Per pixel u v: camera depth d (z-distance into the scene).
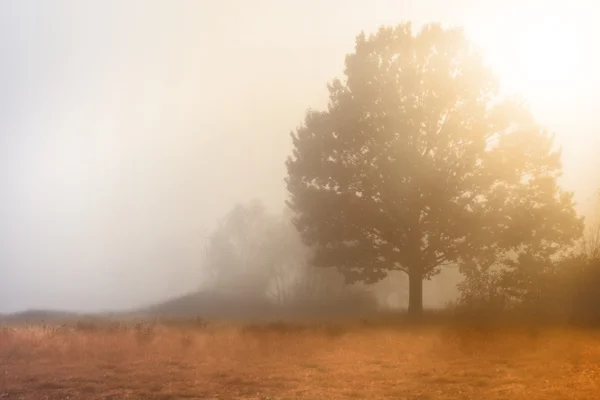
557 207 33.50
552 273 31.30
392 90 34.66
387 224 34.53
